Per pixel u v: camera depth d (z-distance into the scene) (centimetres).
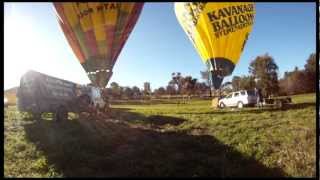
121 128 1529
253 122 1559
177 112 2011
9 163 1020
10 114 1405
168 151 1158
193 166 1055
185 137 1333
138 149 1170
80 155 1085
